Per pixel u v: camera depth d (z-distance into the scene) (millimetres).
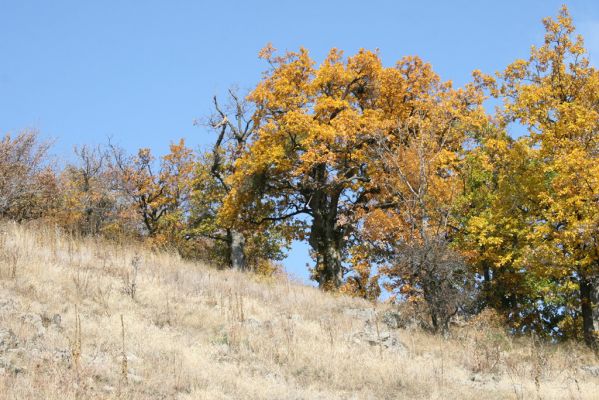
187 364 14758
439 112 32938
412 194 28375
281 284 25016
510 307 31688
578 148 25531
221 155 41875
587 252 24438
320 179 34312
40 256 20000
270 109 35750
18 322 14578
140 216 42125
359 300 24688
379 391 15328
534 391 16125
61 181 39375
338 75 34875
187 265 24266
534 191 27562
